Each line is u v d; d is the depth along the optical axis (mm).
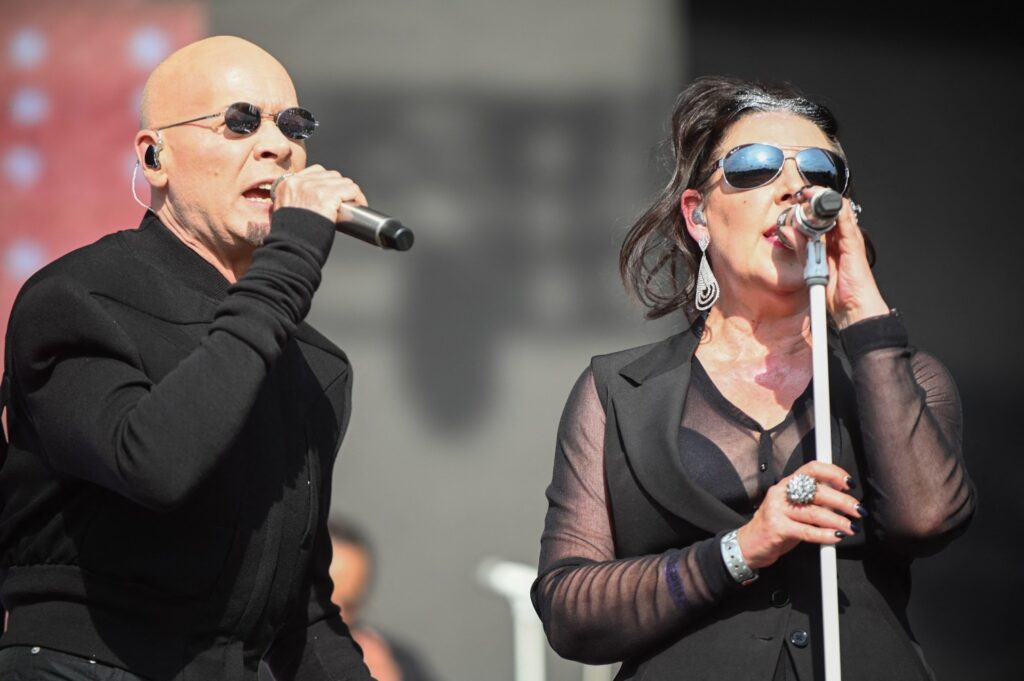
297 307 8242
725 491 8312
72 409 8094
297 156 9312
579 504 8867
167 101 9203
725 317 9055
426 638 19516
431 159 20234
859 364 8078
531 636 19078
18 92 19188
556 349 20109
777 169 8625
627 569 8242
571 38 20484
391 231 8344
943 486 7914
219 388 7863
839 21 20906
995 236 21078
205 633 8461
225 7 19766
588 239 20266
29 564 8500
